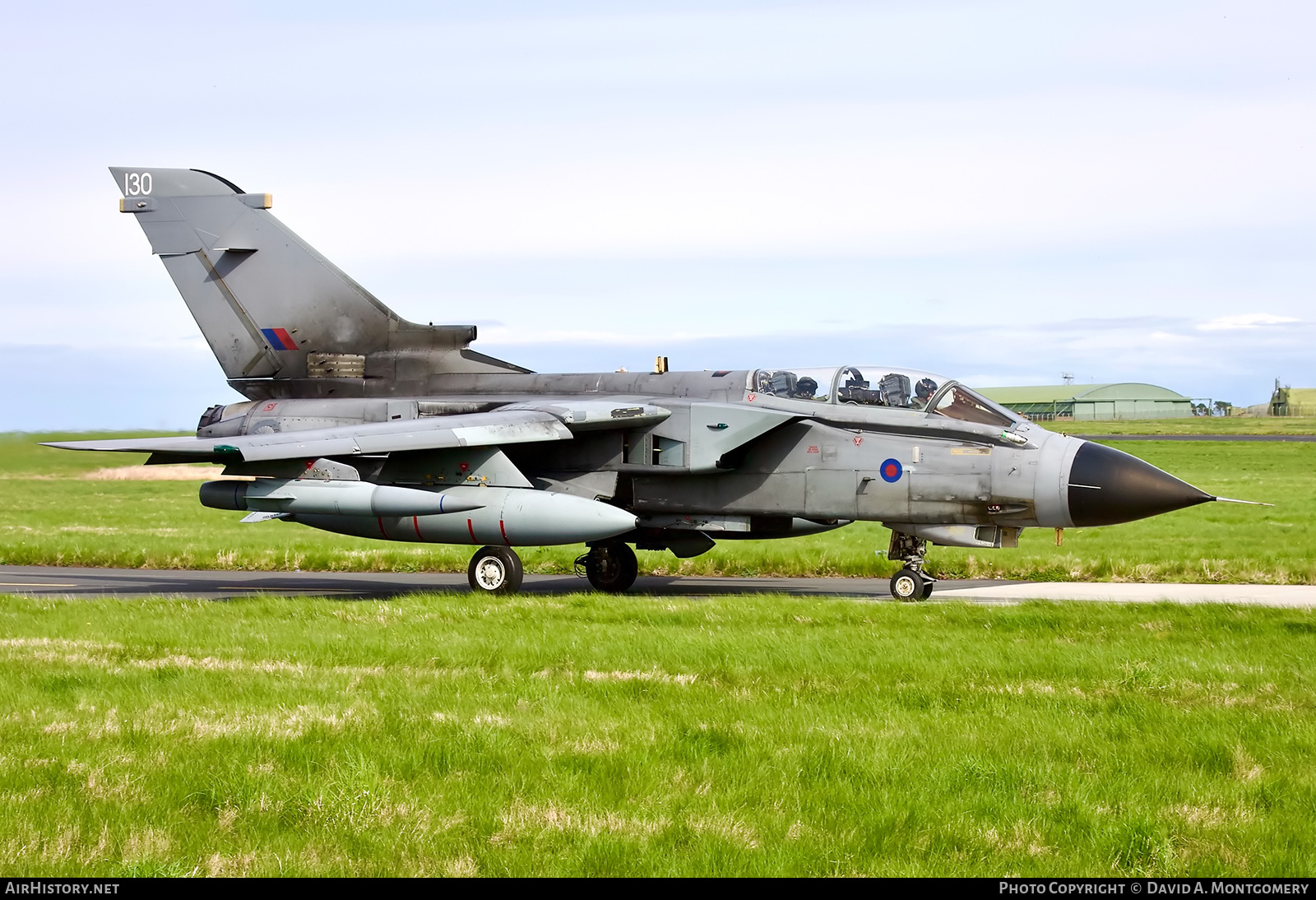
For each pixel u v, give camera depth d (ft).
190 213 92.73
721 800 29.76
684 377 82.64
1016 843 27.45
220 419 89.86
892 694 41.68
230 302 92.17
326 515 77.41
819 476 76.69
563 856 26.35
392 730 35.78
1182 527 136.36
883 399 76.89
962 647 50.83
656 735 35.40
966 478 73.15
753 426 76.07
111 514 154.71
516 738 35.12
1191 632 55.26
